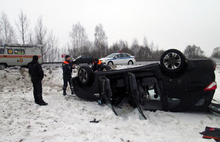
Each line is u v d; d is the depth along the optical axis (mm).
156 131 3604
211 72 4344
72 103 5727
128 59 19984
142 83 5207
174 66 4398
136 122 3975
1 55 18359
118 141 3100
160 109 4570
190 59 4543
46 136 3246
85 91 5734
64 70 7078
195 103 4312
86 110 4973
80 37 43500
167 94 4453
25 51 19594
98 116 4430
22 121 4027
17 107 5113
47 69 13719
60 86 9609
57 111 4863
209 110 4484
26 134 3338
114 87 5215
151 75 4750
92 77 5605
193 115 4418
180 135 3459
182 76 4391
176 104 4422
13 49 18969
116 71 5129
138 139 3217
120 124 3887
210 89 4230
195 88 4293
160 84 4520
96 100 5656
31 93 7402
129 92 4832
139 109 4328
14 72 11789
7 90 7949
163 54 4516
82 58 23391
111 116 4328
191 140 3230
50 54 34938
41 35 29672
